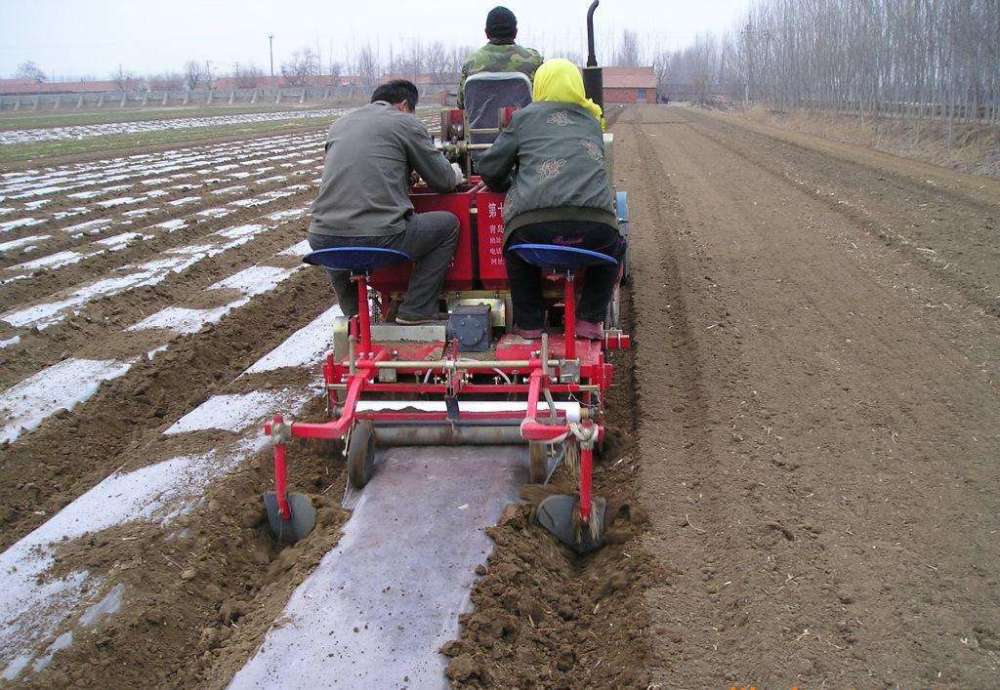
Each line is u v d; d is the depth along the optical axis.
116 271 10.95
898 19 24.64
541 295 5.62
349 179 5.36
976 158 18.09
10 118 48.72
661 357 7.34
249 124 41.97
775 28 42.66
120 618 4.23
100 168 21.61
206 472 5.77
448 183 5.75
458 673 3.67
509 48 7.36
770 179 17.61
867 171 18.05
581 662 3.96
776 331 7.83
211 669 3.95
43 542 5.00
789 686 3.55
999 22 19.30
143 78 101.31
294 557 4.72
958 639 3.78
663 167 20.52
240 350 8.67
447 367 5.14
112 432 6.79
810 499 4.95
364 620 4.06
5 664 3.95
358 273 5.18
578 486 5.36
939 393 6.34
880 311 8.31
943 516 4.72
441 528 4.75
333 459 6.04
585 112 5.29
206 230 13.84
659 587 4.24
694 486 5.21
